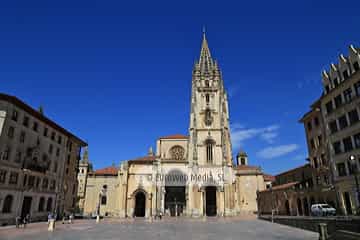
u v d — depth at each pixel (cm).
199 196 7531
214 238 2642
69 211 7194
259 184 9000
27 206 5306
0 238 2669
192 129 8306
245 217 7144
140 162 7919
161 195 7550
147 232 3316
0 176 4494
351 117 4334
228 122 8675
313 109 5575
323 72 5222
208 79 9006
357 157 4131
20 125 5078
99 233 3194
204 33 10175
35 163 5484
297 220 3862
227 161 7919
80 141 7875
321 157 5331
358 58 4222
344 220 2555
